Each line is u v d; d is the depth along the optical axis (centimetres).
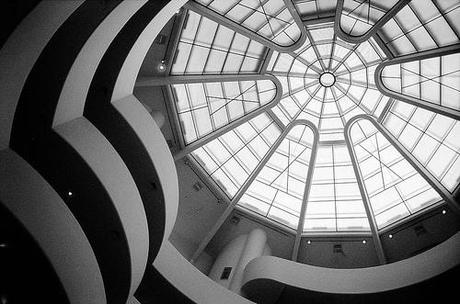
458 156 2139
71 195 1295
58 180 1266
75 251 1056
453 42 1898
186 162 2300
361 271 1922
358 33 2047
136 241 1359
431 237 2188
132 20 1305
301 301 1986
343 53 2209
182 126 2208
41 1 822
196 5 1828
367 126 2358
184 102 2152
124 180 1316
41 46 919
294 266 1973
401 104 2216
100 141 1275
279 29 2048
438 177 2202
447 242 1838
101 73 1352
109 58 1330
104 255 1405
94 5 1108
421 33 1925
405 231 2255
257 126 2381
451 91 2039
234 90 2245
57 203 1047
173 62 1991
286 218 2448
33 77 1112
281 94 2275
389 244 2277
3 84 876
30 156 1223
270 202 2469
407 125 2244
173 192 1600
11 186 942
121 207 1288
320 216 2427
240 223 2442
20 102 1135
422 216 2219
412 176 2283
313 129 2397
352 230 2355
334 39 2144
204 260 2347
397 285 1828
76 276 1051
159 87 2059
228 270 2175
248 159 2427
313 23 2023
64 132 1167
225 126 2291
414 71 2075
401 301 1886
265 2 1892
